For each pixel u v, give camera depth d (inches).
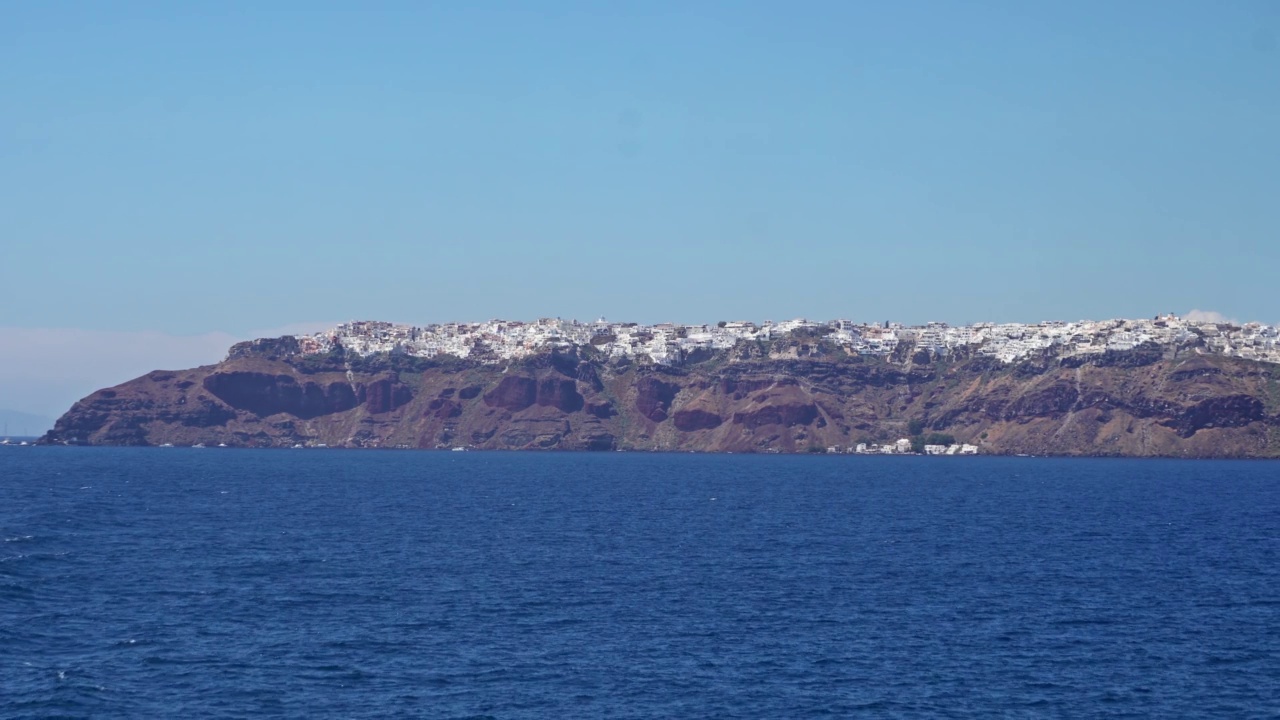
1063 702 2411.4
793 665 2657.5
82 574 3693.4
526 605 3326.8
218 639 2819.9
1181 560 4498.0
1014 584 3809.1
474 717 2258.9
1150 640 2952.8
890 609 3324.3
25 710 2233.0
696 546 4849.9
